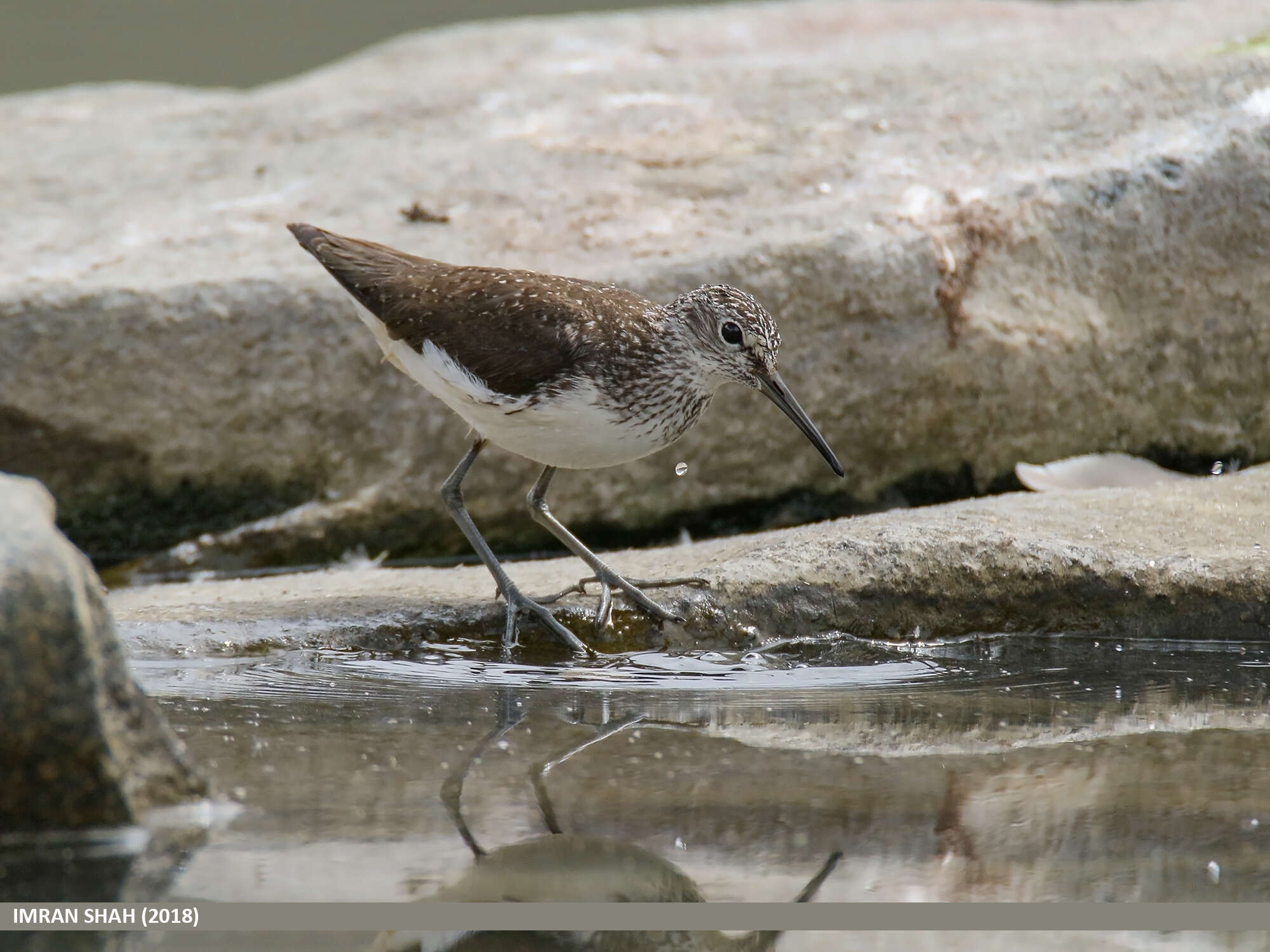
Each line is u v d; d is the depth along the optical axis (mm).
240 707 8188
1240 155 13047
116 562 12727
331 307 12312
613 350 9734
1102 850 5992
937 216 12656
